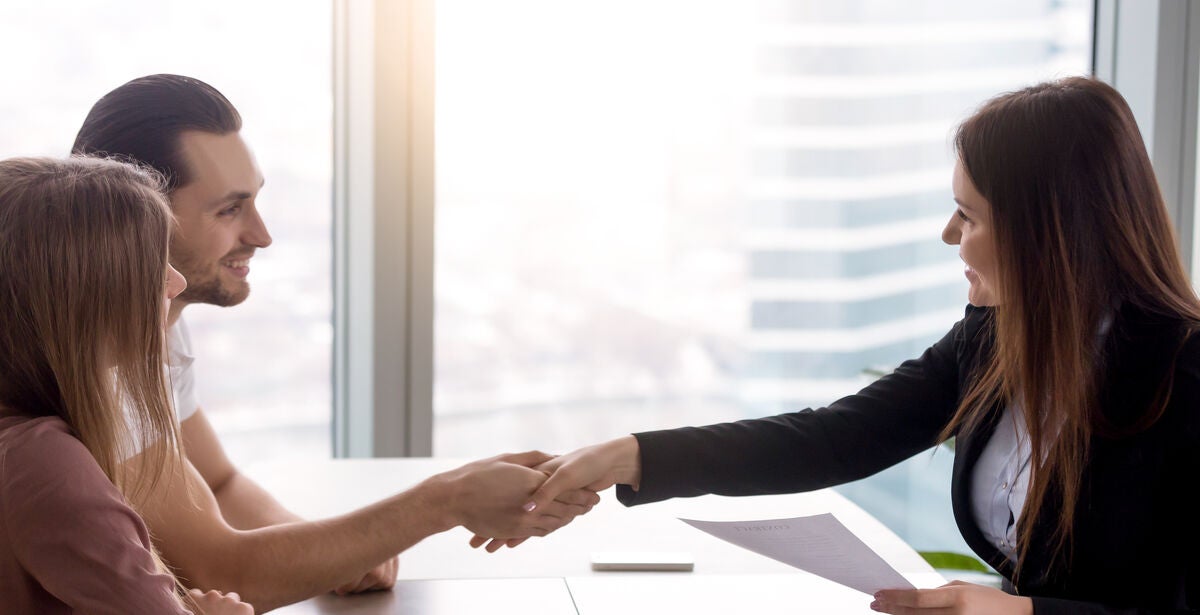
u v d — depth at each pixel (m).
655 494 1.46
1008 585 1.36
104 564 0.98
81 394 1.05
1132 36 2.51
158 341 1.11
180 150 1.43
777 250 2.55
